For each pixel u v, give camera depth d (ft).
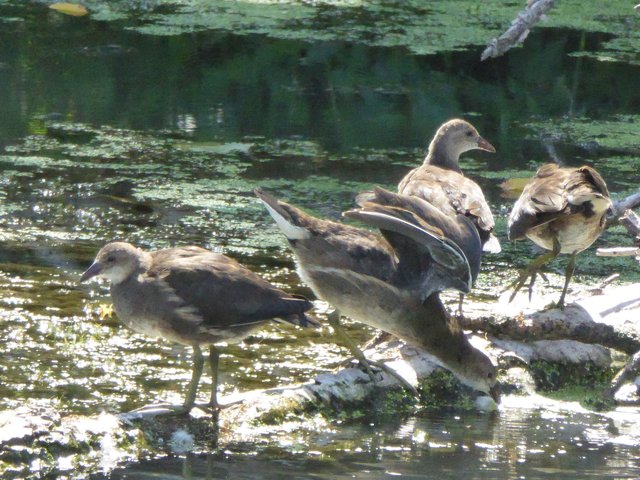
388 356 35.17
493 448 29.37
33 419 27.32
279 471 27.02
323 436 29.76
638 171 61.57
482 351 34.58
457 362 33.12
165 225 51.11
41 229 49.65
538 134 68.95
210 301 29.48
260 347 37.11
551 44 85.56
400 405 32.65
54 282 42.50
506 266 48.34
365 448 28.99
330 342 37.96
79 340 36.60
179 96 73.31
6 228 49.37
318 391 31.63
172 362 35.24
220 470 26.94
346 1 95.55
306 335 38.68
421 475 27.07
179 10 91.61
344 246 32.45
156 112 69.92
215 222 51.85
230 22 87.76
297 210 32.83
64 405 30.78
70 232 49.44
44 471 26.35
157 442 28.32
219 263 30.25
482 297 43.29
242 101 73.26
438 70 81.46
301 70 79.00
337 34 84.84
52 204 53.11
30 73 75.77
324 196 55.67
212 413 29.84
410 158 63.36
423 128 69.67
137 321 30.17
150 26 85.92
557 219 37.37
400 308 32.53
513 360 35.29
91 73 76.79
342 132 67.97
